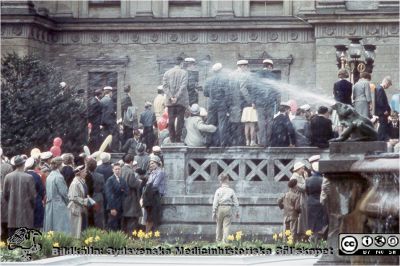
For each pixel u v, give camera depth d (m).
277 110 59.47
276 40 88.75
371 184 30.02
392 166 29.16
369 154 30.52
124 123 66.56
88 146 68.75
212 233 55.44
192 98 66.19
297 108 61.56
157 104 66.69
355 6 87.12
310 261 38.31
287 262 38.06
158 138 63.44
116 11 90.81
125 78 89.31
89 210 48.91
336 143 30.95
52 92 73.62
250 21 88.56
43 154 51.12
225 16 89.12
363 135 30.91
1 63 77.88
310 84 87.94
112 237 39.88
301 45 88.50
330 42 87.50
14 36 85.56
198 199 55.59
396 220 29.44
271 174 57.28
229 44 89.00
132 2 90.81
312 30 88.38
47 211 46.19
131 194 51.47
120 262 38.28
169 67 89.12
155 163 54.62
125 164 51.69
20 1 85.44
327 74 87.19
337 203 30.83
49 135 71.62
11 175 45.22
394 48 85.56
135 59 89.25
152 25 89.00
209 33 89.19
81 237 41.44
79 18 89.00
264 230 55.25
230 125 58.44
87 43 89.38
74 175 50.66
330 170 30.73
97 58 89.19
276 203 55.41
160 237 54.50
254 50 88.94
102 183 50.16
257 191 57.06
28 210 45.19
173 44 89.38
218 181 57.03
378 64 85.62
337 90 57.00
